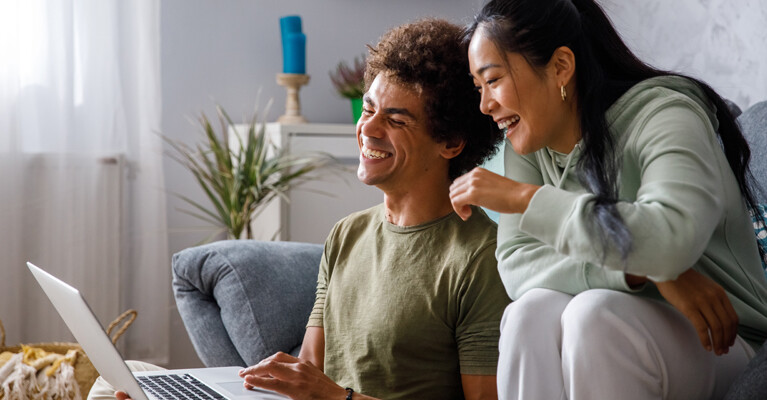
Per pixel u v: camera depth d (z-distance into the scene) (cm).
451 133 132
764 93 248
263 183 302
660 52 295
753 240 118
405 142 132
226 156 297
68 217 292
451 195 110
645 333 100
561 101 112
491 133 136
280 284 176
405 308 133
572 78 114
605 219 94
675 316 106
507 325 108
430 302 131
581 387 99
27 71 290
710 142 109
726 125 118
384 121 133
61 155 292
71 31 293
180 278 180
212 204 337
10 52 283
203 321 176
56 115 293
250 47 344
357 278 142
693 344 106
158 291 310
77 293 119
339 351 142
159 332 310
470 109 133
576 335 99
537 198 101
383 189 137
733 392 96
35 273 144
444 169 136
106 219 298
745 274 114
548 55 109
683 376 105
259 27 345
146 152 308
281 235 302
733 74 261
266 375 128
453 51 131
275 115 349
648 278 104
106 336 118
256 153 308
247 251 179
